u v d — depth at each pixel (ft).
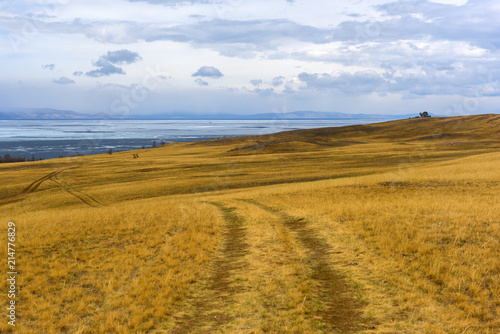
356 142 440.04
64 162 313.94
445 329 25.94
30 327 30.48
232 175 205.77
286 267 41.47
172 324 30.04
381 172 183.52
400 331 26.22
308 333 26.63
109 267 43.88
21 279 40.40
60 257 48.70
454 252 38.22
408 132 508.12
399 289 32.68
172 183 185.68
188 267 43.83
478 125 485.56
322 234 54.29
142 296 34.94
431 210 58.70
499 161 147.43
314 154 302.25
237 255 48.93
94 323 30.71
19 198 175.52
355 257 42.29
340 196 91.91
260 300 33.09
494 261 34.47
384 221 54.08
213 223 70.74
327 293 33.81
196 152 411.54
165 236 59.57
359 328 27.14
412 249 40.73
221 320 30.17
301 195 101.50
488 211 53.78
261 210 83.82
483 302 28.84
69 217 80.94
